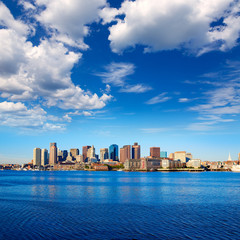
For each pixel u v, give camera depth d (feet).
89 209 212.43
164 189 408.46
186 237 135.95
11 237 134.41
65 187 449.06
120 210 207.72
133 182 623.36
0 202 253.03
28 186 473.67
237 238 134.00
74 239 132.16
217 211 204.64
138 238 134.21
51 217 180.55
